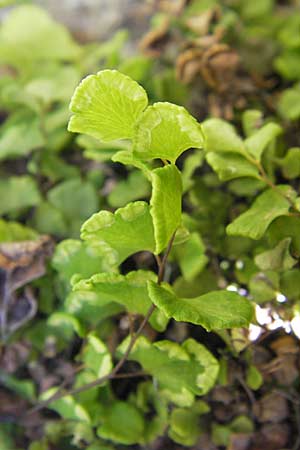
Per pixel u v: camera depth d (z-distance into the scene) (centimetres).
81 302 19
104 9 29
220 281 20
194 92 23
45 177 23
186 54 22
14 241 21
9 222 23
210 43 23
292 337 19
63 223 22
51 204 22
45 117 24
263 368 19
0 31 26
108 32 29
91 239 17
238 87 23
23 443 21
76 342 20
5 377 21
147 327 20
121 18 29
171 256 20
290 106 22
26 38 26
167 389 19
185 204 21
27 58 26
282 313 19
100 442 20
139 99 15
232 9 26
